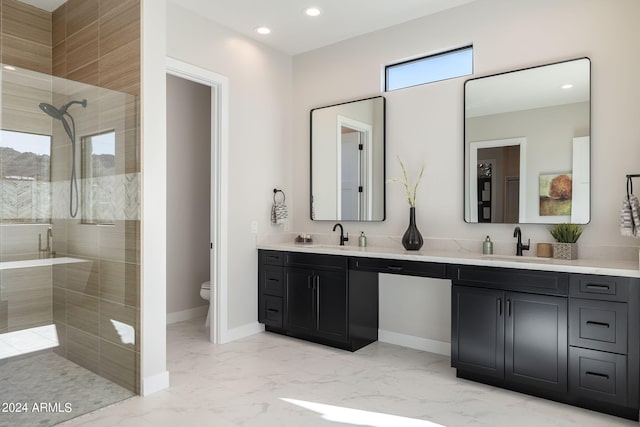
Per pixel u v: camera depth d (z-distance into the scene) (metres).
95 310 2.66
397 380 2.87
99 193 2.68
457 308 2.86
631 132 2.70
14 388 2.31
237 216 3.84
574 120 2.87
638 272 2.23
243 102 3.88
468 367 2.82
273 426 2.25
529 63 3.07
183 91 4.66
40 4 3.28
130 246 2.66
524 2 3.09
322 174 4.15
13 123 2.41
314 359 3.28
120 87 2.77
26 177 2.44
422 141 3.56
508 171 3.12
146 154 2.65
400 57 3.68
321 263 3.57
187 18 3.41
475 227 3.29
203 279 4.81
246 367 3.10
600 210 2.79
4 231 2.36
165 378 2.72
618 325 2.29
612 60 2.76
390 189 3.74
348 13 3.48
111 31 2.85
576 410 2.44
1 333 2.30
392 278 3.72
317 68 4.21
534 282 2.55
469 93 3.30
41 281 2.48
